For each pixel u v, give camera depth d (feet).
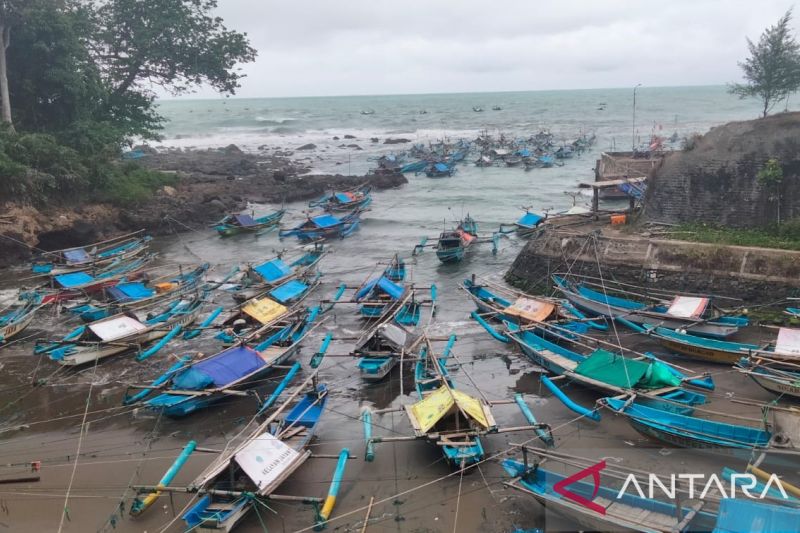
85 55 186.19
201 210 197.36
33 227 151.53
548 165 284.82
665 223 119.65
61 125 183.93
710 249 103.30
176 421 76.13
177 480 63.36
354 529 55.31
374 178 250.57
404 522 56.03
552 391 76.33
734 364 84.43
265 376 86.48
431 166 277.64
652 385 73.10
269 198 224.94
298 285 121.90
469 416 64.80
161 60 213.66
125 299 115.65
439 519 56.39
